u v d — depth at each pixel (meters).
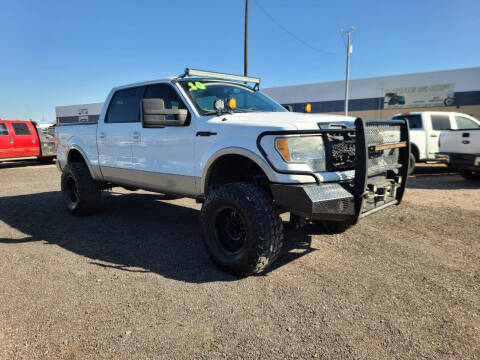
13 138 14.55
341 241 4.23
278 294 2.90
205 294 2.91
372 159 3.31
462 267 3.45
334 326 2.44
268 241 3.05
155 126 3.54
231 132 3.36
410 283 3.10
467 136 8.14
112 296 2.90
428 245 4.08
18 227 5.02
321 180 2.98
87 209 5.50
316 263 3.56
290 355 2.14
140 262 3.65
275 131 2.97
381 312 2.61
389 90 34.19
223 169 3.72
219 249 3.38
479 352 2.15
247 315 2.58
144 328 2.43
